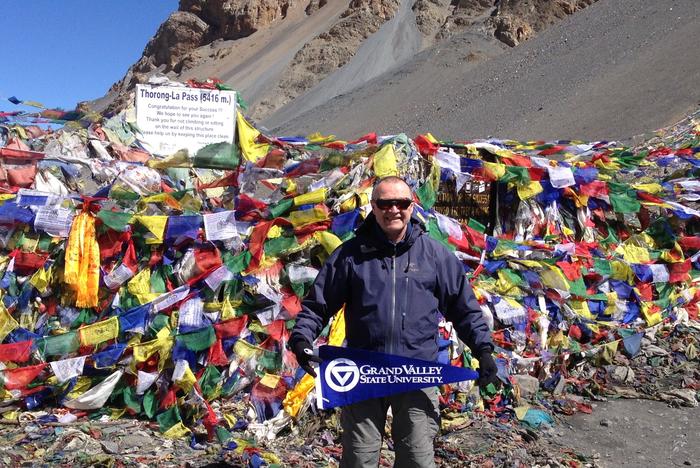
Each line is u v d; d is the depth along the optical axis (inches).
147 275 223.3
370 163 234.1
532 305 251.8
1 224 220.1
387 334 136.0
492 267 249.6
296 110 5157.5
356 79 5329.7
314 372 137.4
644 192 300.5
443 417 215.8
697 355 270.2
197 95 283.3
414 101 4050.2
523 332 244.5
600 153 320.2
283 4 7175.2
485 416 219.3
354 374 136.7
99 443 191.2
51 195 222.4
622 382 251.0
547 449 199.2
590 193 285.0
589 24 3427.7
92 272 218.8
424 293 138.3
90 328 215.2
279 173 246.8
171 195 231.5
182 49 7126.0
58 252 222.1
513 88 3139.8
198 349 214.4
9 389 208.5
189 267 222.5
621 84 2356.1
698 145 349.7
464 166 258.1
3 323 217.2
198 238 224.8
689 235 309.6
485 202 282.8
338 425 206.7
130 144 278.4
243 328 219.9
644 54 2583.7
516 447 196.9
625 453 200.4
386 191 136.4
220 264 222.4
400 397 137.6
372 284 137.3
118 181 247.0
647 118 1915.6
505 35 4771.2
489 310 243.1
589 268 273.6
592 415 225.0
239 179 251.6
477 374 135.7
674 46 2493.8
